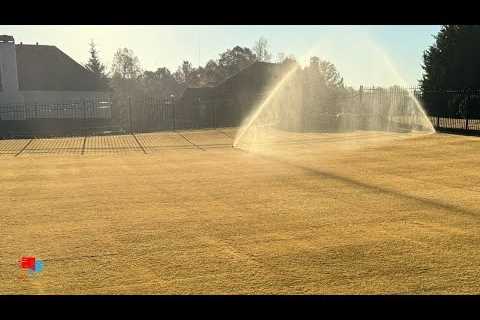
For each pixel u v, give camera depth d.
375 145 16.05
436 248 4.63
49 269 4.15
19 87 34.44
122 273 4.03
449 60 36.81
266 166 11.41
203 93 44.06
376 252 4.53
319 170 10.59
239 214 6.33
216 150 15.89
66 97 35.88
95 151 16.09
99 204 7.11
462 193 7.69
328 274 3.93
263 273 3.98
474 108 26.92
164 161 12.83
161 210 6.64
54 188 8.62
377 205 6.83
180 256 4.49
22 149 16.88
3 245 4.93
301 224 5.73
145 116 36.72
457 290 3.53
